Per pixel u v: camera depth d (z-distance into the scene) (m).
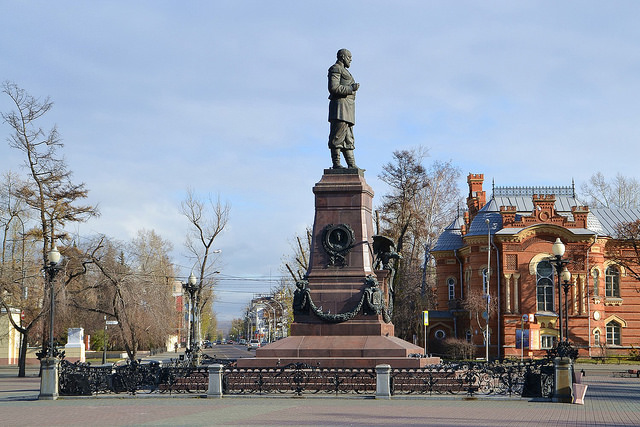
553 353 29.59
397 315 77.75
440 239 86.12
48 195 57.16
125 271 59.31
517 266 74.88
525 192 82.00
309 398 28.41
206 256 69.06
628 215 85.94
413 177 76.19
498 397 28.44
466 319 80.38
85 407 26.36
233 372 30.20
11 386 41.56
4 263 57.56
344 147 35.69
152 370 31.89
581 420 21.92
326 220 34.72
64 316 54.94
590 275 76.44
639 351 76.31
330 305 33.81
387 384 28.22
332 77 35.78
